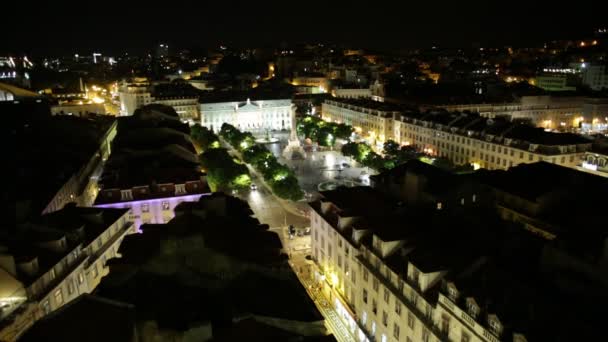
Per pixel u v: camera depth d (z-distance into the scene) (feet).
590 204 352.08
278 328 173.78
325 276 363.15
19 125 652.48
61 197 438.81
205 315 182.70
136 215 413.39
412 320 241.96
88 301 169.17
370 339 289.12
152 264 207.62
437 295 226.17
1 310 226.17
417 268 234.79
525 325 184.85
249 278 207.82
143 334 169.78
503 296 200.44
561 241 233.96
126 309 167.32
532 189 376.89
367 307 294.46
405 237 269.85
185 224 229.04
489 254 237.45
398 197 385.70
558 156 545.44
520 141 586.04
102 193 412.36
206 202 272.92
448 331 218.18
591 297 207.51
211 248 211.00
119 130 645.92
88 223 322.96
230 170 553.64
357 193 368.48
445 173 373.40
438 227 279.49
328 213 357.41
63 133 629.51
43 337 152.05
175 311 182.60
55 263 262.26
